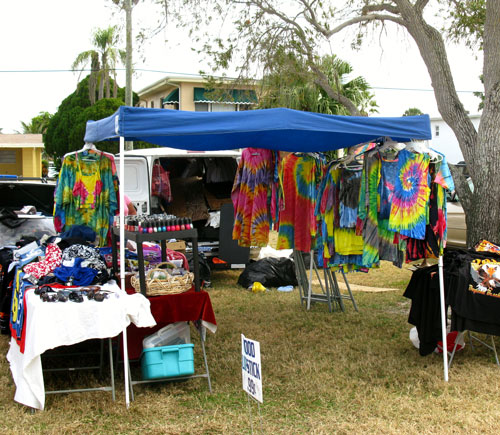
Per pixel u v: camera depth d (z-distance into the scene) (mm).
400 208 5211
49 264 5000
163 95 27031
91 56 27469
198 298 4914
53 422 4152
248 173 6863
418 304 5352
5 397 4582
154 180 9344
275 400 4566
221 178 10281
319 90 15969
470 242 7027
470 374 5043
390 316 7156
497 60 6926
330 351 5750
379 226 5793
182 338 5074
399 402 4465
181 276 4969
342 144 6535
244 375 3703
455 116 7461
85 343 5945
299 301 8047
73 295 4383
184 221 5031
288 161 6977
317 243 6621
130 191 9023
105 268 5285
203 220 10000
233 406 4465
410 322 5402
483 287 5000
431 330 5262
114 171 6352
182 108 23875
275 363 5410
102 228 6348
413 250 5371
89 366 5312
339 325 6766
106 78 27359
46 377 5066
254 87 11656
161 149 9820
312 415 4270
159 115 4613
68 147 26750
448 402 4438
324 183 6316
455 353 5664
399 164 5262
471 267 5070
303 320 6977
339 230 6199
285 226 6977
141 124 4594
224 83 11914
